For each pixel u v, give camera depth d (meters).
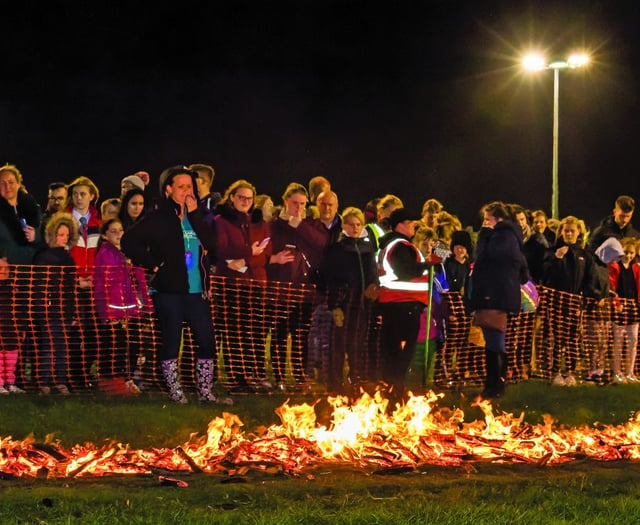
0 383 10.69
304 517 5.91
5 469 7.10
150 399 10.50
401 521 5.87
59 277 10.83
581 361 13.63
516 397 11.42
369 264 11.23
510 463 7.68
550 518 6.08
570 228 13.39
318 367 11.98
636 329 13.88
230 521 5.84
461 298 13.20
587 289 13.41
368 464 7.47
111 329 11.08
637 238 14.45
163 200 10.50
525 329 13.25
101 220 12.12
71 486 6.68
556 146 36.62
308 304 11.62
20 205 11.30
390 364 10.57
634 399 11.66
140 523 5.76
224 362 11.38
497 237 11.38
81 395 10.63
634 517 6.11
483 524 5.87
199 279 10.52
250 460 7.40
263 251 11.68
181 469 7.21
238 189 11.50
